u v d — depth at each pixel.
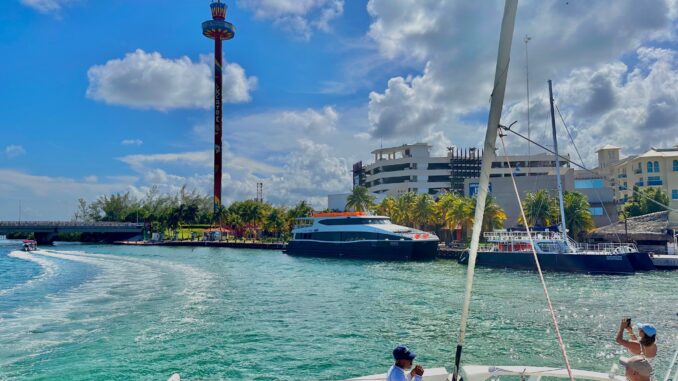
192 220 154.75
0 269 54.53
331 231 70.75
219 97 158.12
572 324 23.94
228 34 163.25
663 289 36.28
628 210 91.25
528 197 76.12
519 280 42.03
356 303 30.23
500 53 4.07
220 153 154.50
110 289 35.94
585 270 46.53
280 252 94.81
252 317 25.52
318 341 20.67
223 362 17.72
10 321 23.91
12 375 16.08
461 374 7.94
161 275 46.75
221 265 59.88
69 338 20.67
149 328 22.66
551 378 8.09
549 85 50.44
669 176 102.62
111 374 16.27
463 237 91.81
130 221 172.88
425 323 24.22
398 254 62.75
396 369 6.98
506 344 20.22
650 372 6.29
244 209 141.25
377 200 142.00
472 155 141.50
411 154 145.62
